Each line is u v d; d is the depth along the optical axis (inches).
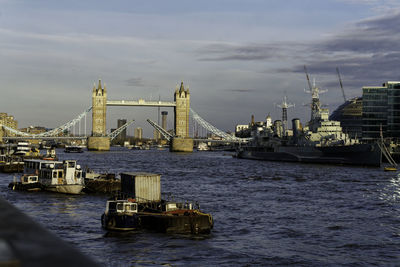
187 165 7145.7
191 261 1422.2
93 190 3100.4
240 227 1951.3
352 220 2128.4
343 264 1407.5
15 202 2632.9
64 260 86.1
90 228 1898.4
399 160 7795.3
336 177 4586.6
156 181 2367.1
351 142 6732.3
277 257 1478.8
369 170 5615.2
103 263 1384.1
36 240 90.7
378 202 2736.2
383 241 1710.1
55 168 3304.6
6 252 85.8
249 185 3774.6
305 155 7303.2
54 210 2365.9
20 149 7214.6
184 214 1886.1
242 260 1440.7
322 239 1739.7
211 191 3307.1
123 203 1902.1
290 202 2723.9
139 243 1637.6
